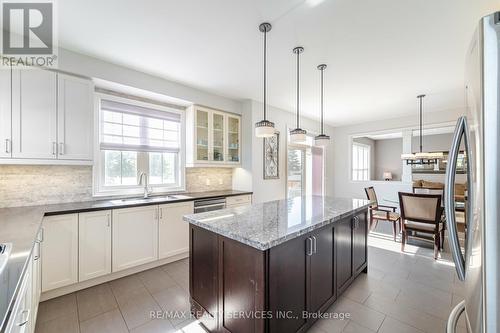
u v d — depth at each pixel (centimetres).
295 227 159
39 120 222
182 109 374
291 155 510
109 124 301
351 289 235
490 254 65
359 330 176
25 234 149
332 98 402
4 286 90
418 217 327
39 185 248
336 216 195
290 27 204
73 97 244
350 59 262
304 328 166
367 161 860
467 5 175
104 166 299
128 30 209
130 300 216
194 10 182
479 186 69
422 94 379
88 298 218
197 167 382
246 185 416
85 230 230
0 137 203
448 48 238
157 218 285
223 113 397
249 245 137
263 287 132
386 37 219
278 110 466
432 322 185
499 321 64
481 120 67
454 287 238
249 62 272
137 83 292
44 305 205
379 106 449
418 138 779
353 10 182
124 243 257
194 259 189
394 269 281
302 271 164
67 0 170
